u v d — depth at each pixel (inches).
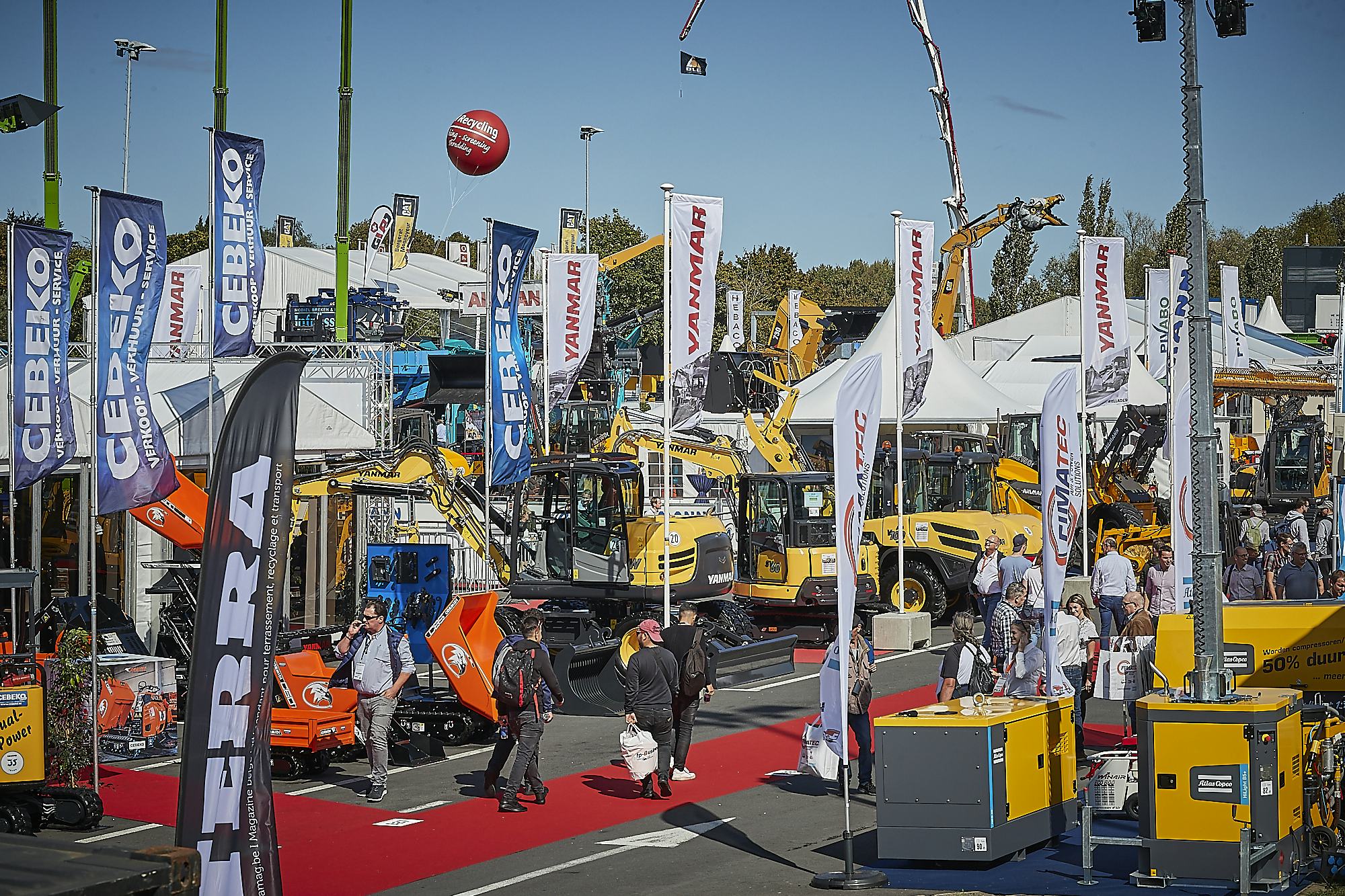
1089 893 402.3
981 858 436.5
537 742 546.3
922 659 883.4
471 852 483.2
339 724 610.2
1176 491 673.0
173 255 2827.3
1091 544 1149.7
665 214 794.2
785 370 1760.6
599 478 900.0
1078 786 537.3
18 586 538.9
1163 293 1412.4
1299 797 411.2
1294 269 2950.3
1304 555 827.4
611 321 1747.0
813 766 551.2
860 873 432.5
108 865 217.2
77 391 804.0
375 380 972.6
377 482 861.8
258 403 329.7
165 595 837.8
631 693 559.2
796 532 941.8
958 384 1456.7
